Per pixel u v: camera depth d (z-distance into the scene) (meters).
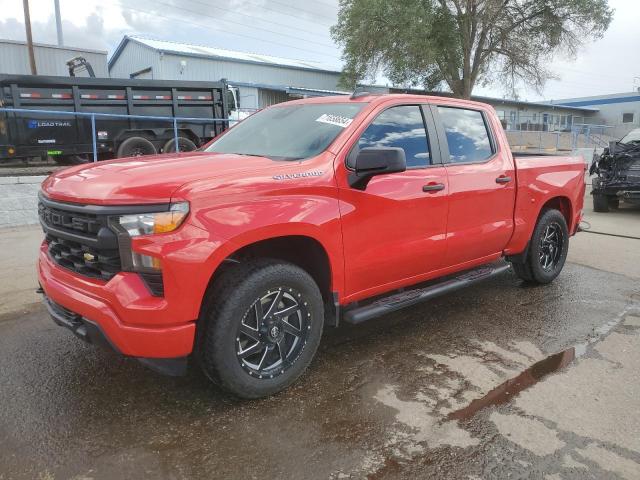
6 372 3.39
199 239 2.64
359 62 28.77
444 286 4.17
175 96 12.73
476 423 2.84
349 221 3.29
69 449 2.59
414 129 3.90
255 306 2.93
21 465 2.46
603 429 2.79
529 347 3.85
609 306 4.74
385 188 3.50
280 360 3.09
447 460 2.53
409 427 2.80
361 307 3.63
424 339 4.00
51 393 3.13
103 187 2.75
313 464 2.49
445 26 28.39
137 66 33.75
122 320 2.63
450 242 4.04
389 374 3.41
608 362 3.60
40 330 4.07
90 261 2.79
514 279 5.63
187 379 3.32
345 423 2.84
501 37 30.19
